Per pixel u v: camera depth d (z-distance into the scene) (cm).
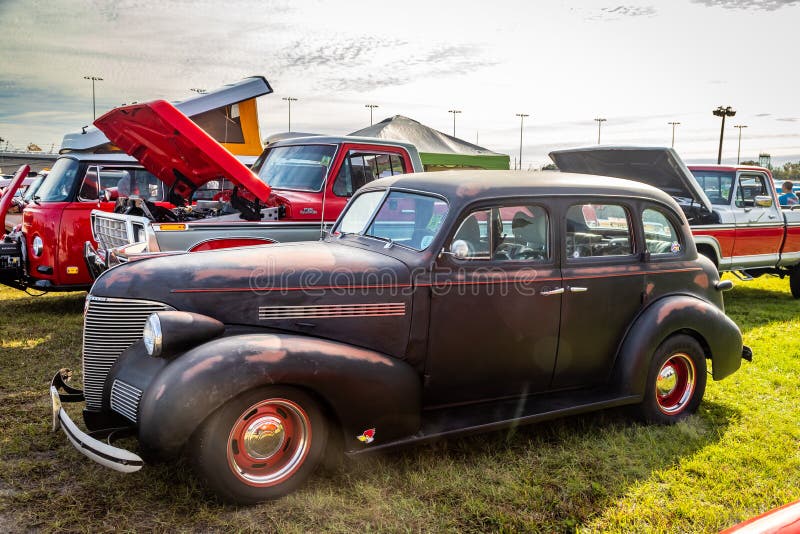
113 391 322
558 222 395
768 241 941
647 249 434
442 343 362
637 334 417
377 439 334
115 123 583
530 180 401
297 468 321
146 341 305
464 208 366
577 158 883
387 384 330
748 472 366
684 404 448
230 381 289
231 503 309
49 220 745
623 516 315
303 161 672
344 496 327
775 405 481
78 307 825
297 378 303
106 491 327
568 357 403
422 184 396
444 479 349
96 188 777
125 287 334
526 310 381
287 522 300
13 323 716
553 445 402
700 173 955
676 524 310
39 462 355
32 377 511
